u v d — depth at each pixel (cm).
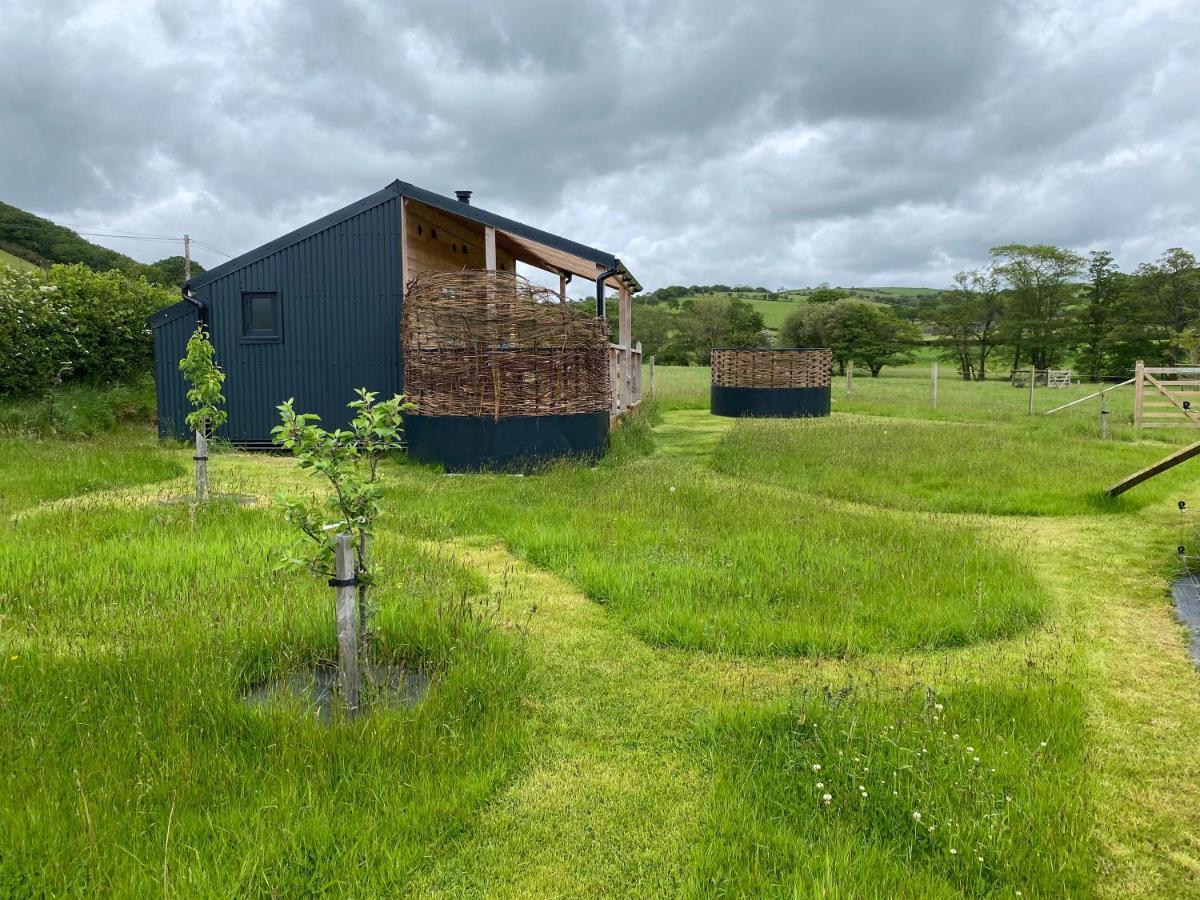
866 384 5325
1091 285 6731
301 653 458
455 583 600
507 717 393
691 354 7969
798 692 431
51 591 547
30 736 346
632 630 532
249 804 312
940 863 294
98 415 1688
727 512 837
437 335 1206
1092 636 538
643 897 283
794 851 298
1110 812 335
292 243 1432
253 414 1454
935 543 724
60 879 266
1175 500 980
